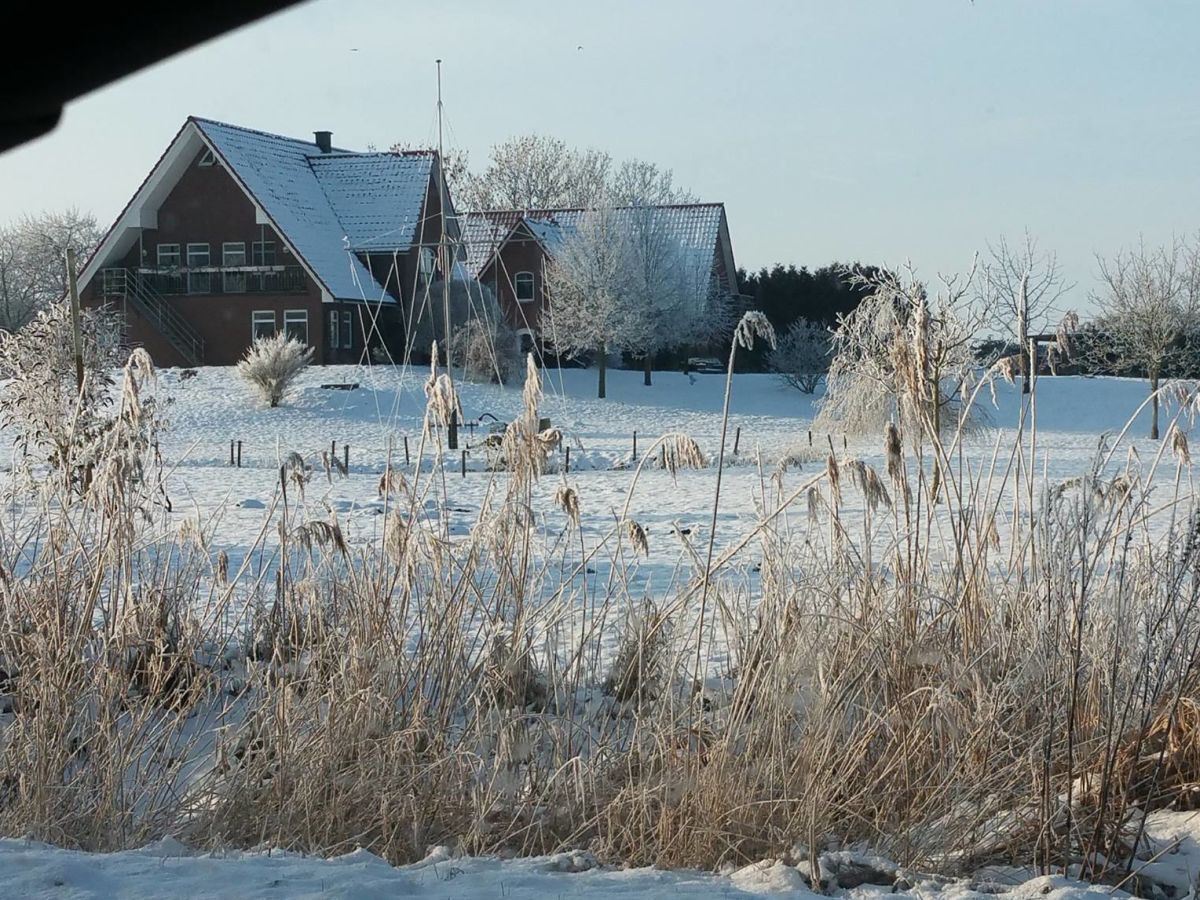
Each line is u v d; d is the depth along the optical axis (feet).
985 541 21.39
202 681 22.62
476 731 19.42
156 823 18.69
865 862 16.53
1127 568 20.57
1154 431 136.36
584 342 188.24
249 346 188.24
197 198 190.29
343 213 194.18
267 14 11.80
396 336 191.93
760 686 19.02
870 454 81.10
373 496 75.05
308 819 18.03
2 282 284.82
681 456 21.47
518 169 280.92
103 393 72.33
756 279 229.04
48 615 21.76
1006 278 69.72
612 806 17.92
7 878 14.65
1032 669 18.93
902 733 18.69
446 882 15.16
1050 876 16.03
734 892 14.88
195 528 25.90
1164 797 18.86
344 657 20.51
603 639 25.13
